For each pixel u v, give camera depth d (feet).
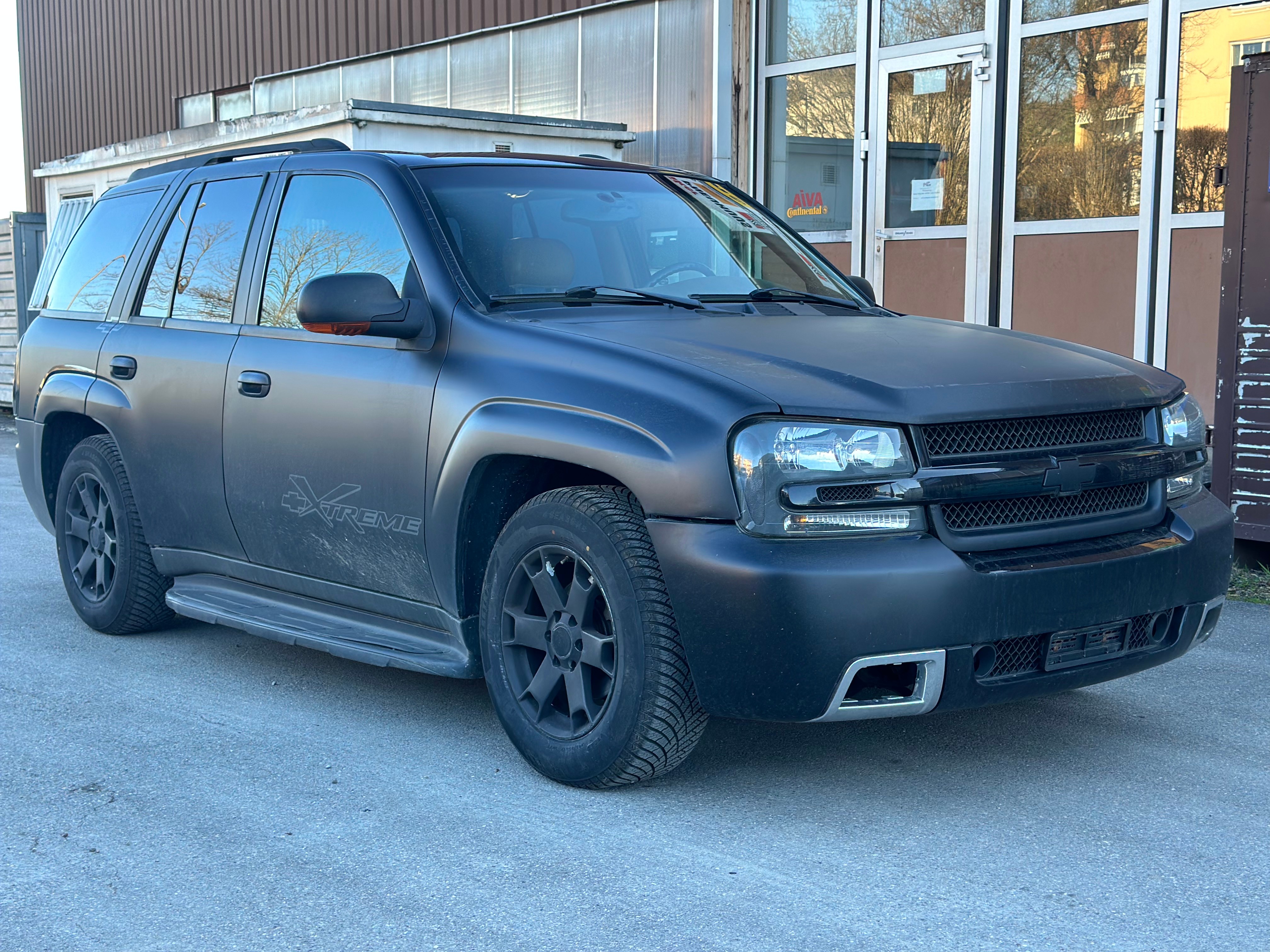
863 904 9.29
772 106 35.86
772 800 11.32
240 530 14.73
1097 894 9.43
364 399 12.93
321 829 10.75
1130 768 12.12
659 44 37.73
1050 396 11.00
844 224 34.22
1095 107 28.58
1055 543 10.85
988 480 10.44
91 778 12.01
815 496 10.05
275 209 14.94
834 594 9.89
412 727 13.50
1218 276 26.66
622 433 10.71
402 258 13.11
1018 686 10.57
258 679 15.33
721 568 10.07
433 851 10.29
